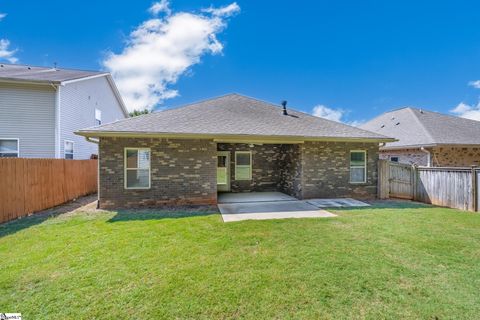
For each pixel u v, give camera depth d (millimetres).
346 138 10797
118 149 9461
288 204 10055
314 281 3855
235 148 13586
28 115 12555
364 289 3654
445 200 9781
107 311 3172
